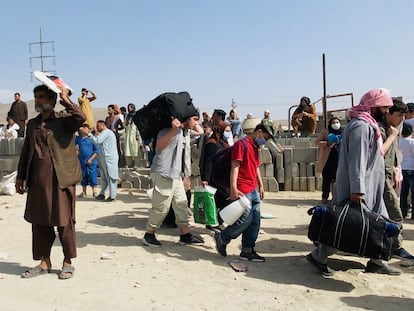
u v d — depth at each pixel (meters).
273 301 4.68
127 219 8.80
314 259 5.47
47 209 5.13
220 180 6.12
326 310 4.47
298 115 15.70
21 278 5.34
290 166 12.74
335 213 4.98
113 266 5.81
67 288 5.02
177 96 6.40
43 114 5.20
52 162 5.13
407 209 8.93
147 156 14.88
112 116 15.94
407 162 8.68
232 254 6.39
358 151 4.97
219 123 7.56
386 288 5.07
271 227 8.08
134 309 4.45
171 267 5.78
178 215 6.82
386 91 5.19
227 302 4.65
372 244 4.84
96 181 11.74
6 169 14.48
